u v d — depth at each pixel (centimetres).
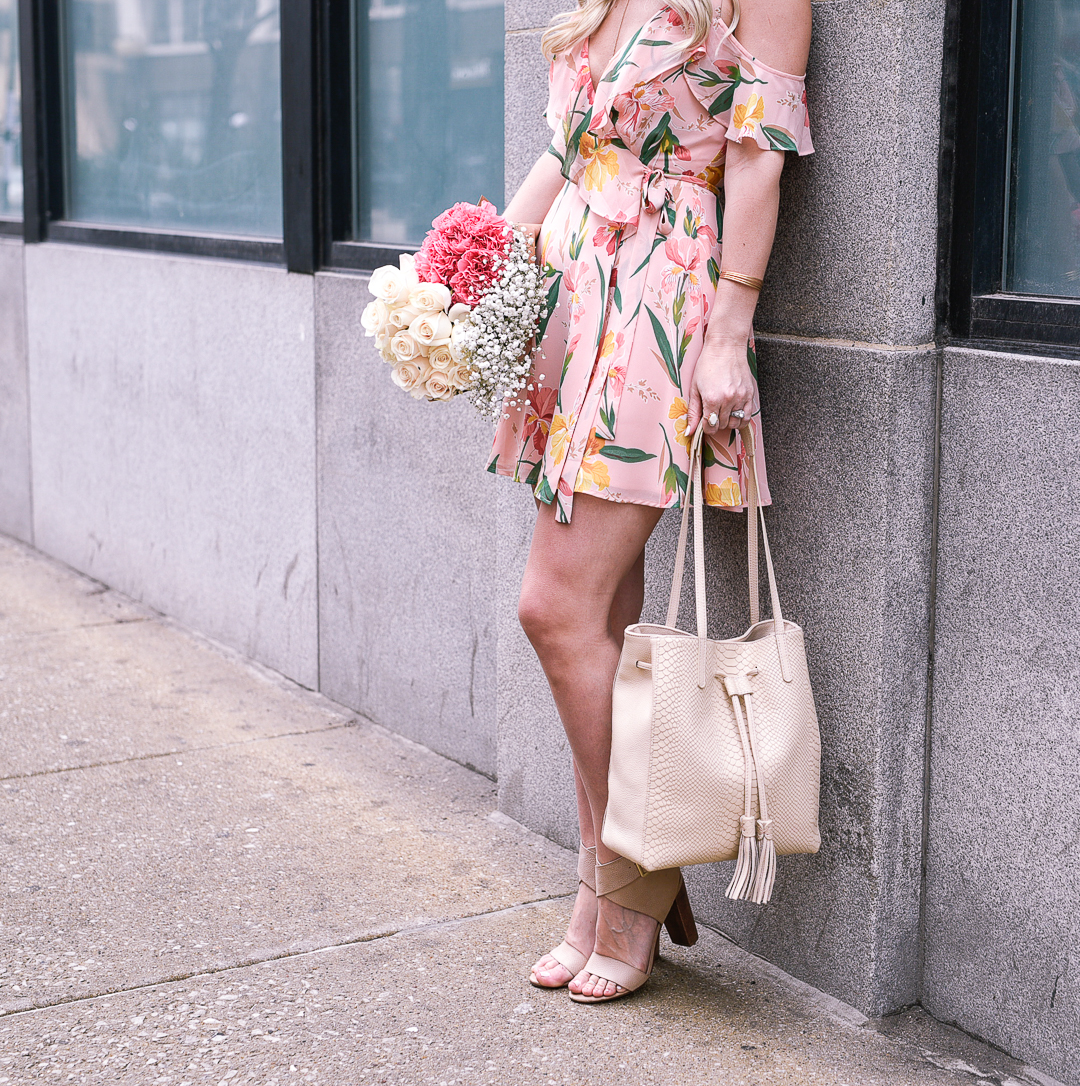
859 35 238
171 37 504
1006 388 234
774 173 234
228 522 476
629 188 239
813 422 256
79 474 571
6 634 497
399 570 397
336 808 353
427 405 376
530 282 245
